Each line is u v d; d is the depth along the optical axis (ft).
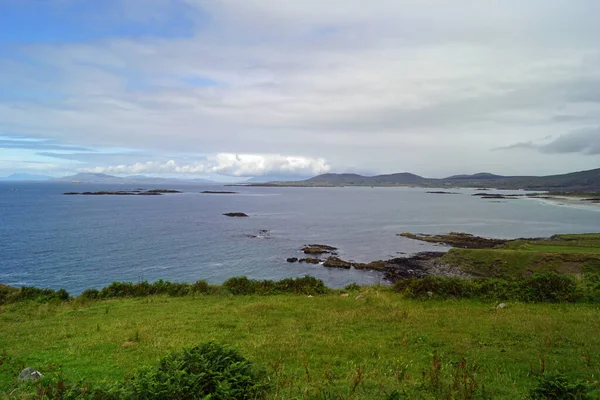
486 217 385.50
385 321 48.55
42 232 248.52
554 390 23.52
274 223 321.11
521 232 277.64
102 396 24.11
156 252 189.37
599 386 26.00
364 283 142.10
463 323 46.06
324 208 492.95
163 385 22.76
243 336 43.75
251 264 169.78
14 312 63.77
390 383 26.50
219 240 230.48
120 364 34.47
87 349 39.75
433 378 26.58
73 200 576.61
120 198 645.92
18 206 454.40
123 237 233.96
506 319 47.39
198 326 48.34
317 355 36.01
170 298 72.54
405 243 228.84
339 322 48.55
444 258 168.25
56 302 72.13
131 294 75.97
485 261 150.41
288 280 79.51
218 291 76.07
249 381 24.79
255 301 67.10
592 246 171.94
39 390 26.40
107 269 153.58
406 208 501.15
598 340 37.42
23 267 153.79
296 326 47.34
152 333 45.19
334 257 186.70
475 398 24.22
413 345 38.65
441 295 63.62
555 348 35.91
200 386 23.43
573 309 53.42
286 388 25.66
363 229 290.15
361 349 37.50
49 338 45.39
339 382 27.50
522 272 136.67
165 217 354.33
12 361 36.50
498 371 30.53
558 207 519.19
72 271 149.07
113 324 51.57
